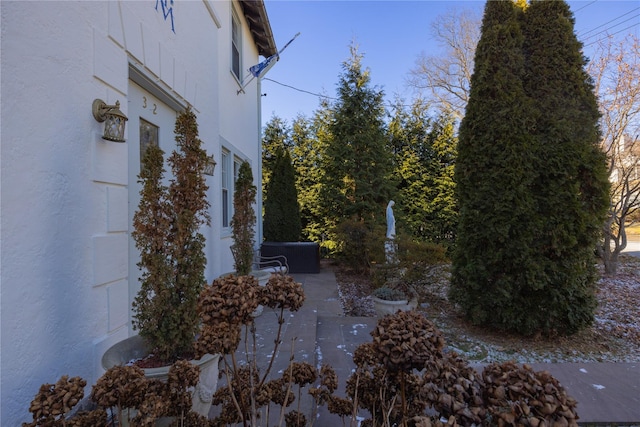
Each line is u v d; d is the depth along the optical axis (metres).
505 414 0.94
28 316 1.48
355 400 1.40
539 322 3.85
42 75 1.59
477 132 4.01
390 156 9.92
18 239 1.44
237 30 6.82
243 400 1.35
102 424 1.22
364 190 9.39
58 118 1.69
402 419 1.22
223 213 5.66
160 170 1.88
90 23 1.97
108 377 1.24
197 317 1.85
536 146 3.73
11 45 1.42
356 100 9.52
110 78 2.15
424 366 1.17
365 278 7.93
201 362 1.70
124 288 2.26
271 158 12.64
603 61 8.27
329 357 3.17
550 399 0.92
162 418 1.47
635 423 2.20
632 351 3.68
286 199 9.38
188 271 1.88
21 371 1.43
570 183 3.67
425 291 5.84
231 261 5.61
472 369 1.12
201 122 3.98
